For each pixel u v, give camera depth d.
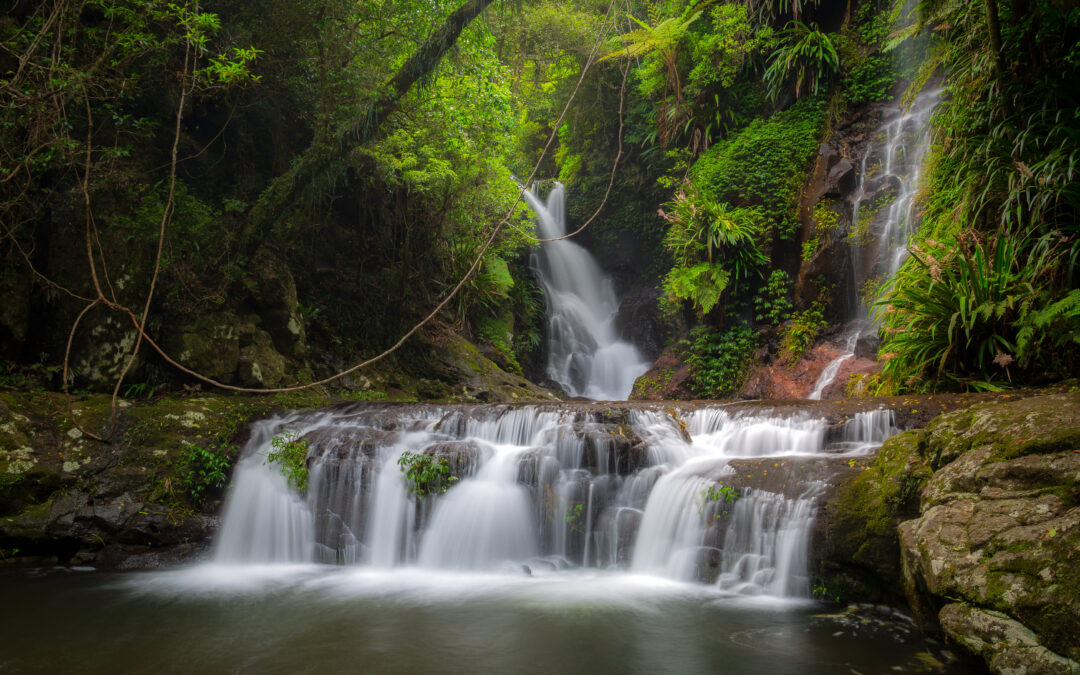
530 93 18.70
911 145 12.10
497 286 14.05
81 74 7.05
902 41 12.59
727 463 6.15
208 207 9.56
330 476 7.07
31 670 3.89
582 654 4.12
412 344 12.57
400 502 6.73
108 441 7.30
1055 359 7.04
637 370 16.08
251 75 9.33
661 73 15.84
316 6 9.22
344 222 12.40
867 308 11.63
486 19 11.12
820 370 11.55
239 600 5.42
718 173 14.02
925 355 7.79
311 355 10.98
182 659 4.08
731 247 13.15
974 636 3.54
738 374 12.94
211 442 7.69
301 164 9.55
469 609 5.09
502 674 3.82
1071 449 3.88
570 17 16.97
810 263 12.56
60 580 6.08
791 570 5.16
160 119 9.48
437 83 10.79
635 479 6.38
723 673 3.79
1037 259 7.19
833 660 3.94
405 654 4.15
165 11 8.48
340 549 6.78
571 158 19.08
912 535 4.25
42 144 7.23
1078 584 3.21
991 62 8.04
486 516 6.50
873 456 5.68
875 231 11.84
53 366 8.00
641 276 17.47
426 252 13.38
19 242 7.90
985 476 4.08
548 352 16.20
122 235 8.41
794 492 5.39
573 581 5.84
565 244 18.23
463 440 7.38
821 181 12.98
